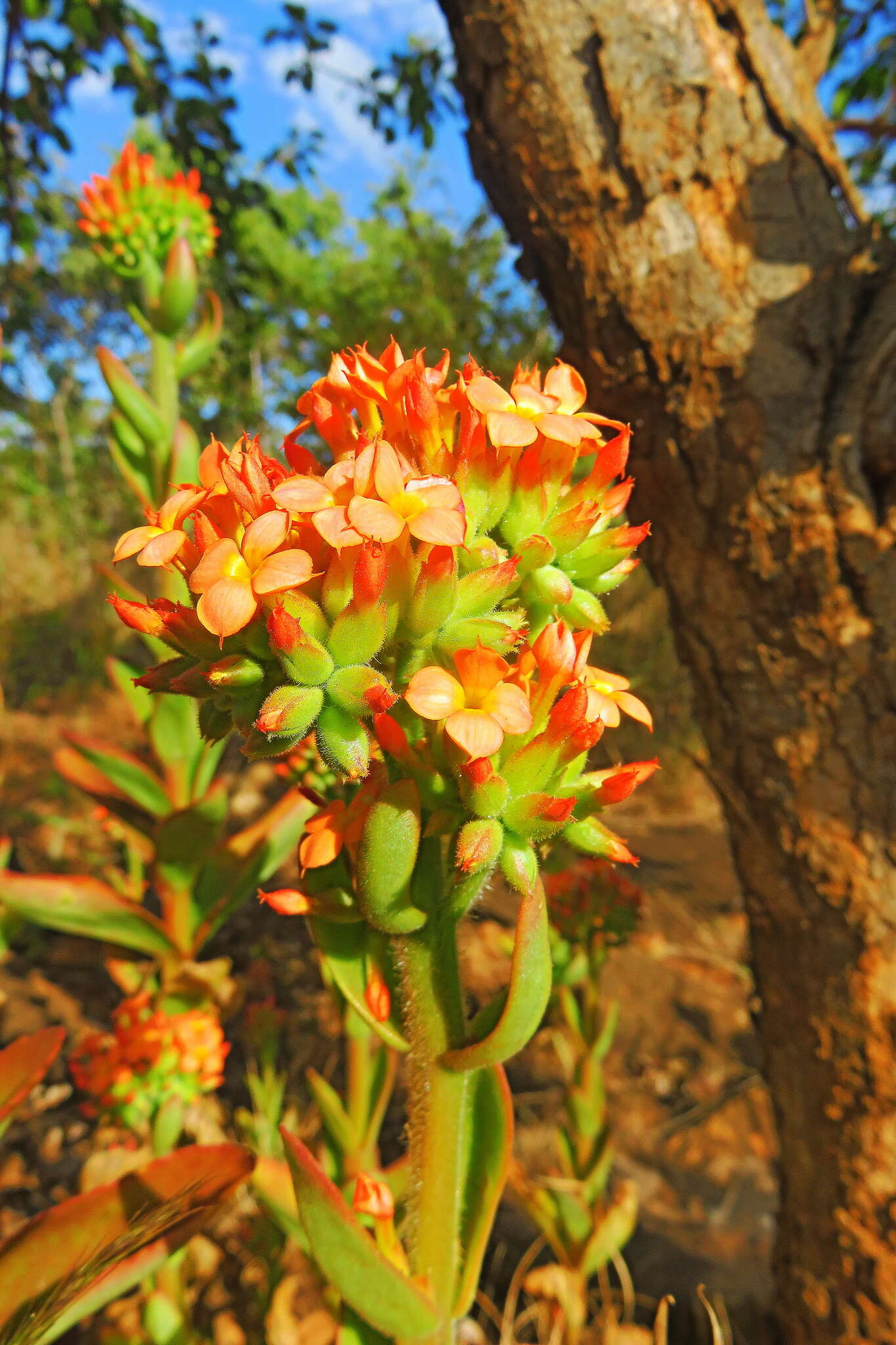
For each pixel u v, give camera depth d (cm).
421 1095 11
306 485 9
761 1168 31
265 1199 16
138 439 26
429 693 9
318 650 9
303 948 43
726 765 21
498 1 19
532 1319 24
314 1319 22
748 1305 24
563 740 10
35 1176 27
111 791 26
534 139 20
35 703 73
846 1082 19
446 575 9
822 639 19
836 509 18
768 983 21
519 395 11
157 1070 20
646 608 56
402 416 11
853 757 19
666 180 19
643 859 50
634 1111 34
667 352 19
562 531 11
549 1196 22
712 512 20
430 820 10
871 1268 19
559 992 22
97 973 40
